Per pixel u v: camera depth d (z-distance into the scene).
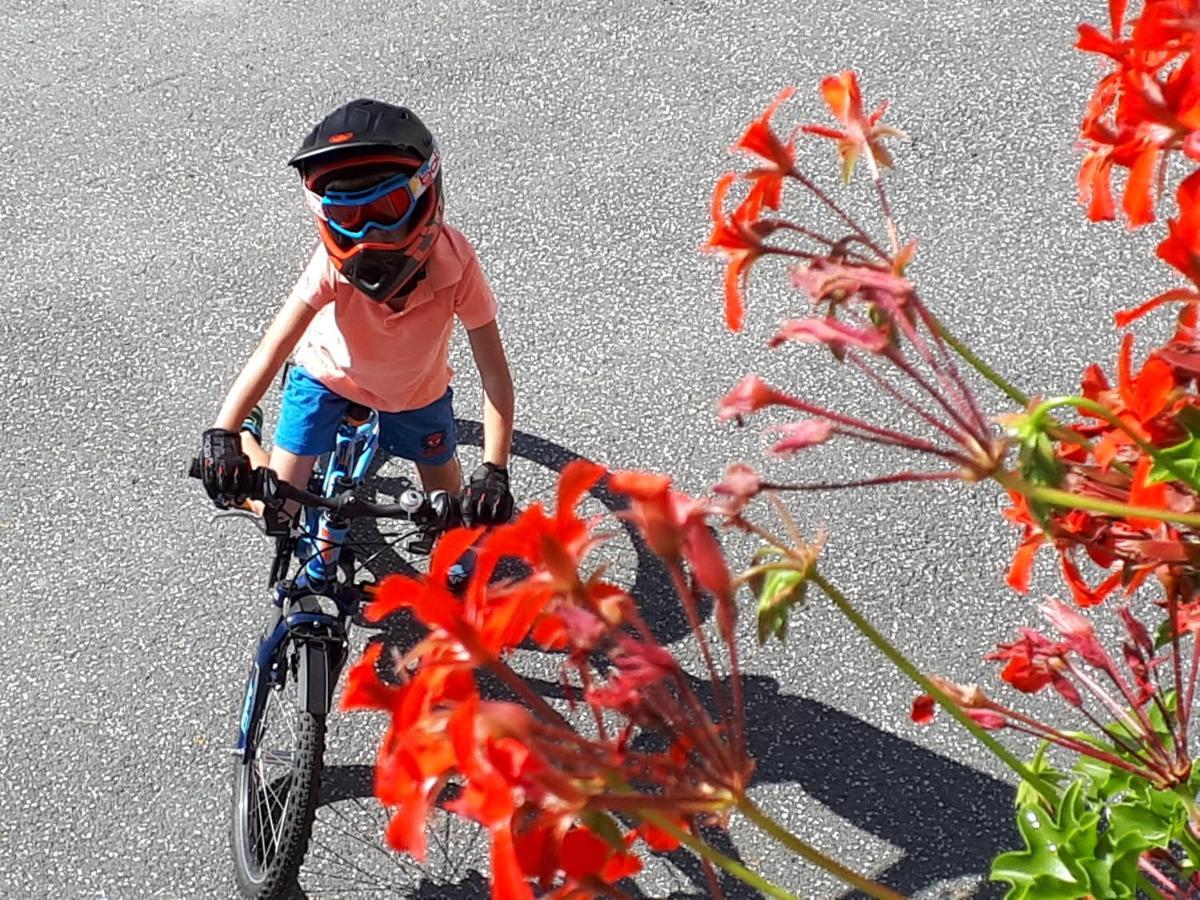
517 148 5.11
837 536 3.84
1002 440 1.34
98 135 5.37
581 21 5.58
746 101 5.17
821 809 3.31
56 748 3.65
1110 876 1.74
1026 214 4.63
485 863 3.31
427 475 3.66
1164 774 1.62
